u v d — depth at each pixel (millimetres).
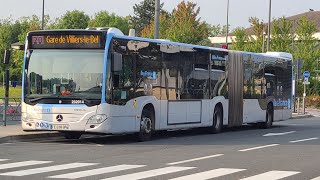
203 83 20781
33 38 16578
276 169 11180
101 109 15867
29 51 16609
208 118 21078
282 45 51625
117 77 16312
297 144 17078
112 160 12469
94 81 15984
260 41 53719
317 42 53562
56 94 16141
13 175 10062
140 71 17328
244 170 10969
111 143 16922
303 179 9922
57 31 16328
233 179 9797
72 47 16219
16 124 21703
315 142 17891
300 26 52281
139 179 9672
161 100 18328
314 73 51875
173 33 51094
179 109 19266
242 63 23609
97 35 16062
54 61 16328
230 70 22750
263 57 25562
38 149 14828
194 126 20156
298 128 26188
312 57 50844
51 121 16078
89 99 15906
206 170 10914
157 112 18141
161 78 18344
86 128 15898
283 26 52219
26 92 16484
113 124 16141
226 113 22438
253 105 24531
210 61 21281
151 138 19125
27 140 17406
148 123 17812
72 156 13234
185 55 19703
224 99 22266
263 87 25453
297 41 52375
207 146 16141
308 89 53281
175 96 19047
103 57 16000
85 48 16125
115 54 15906
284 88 27672
